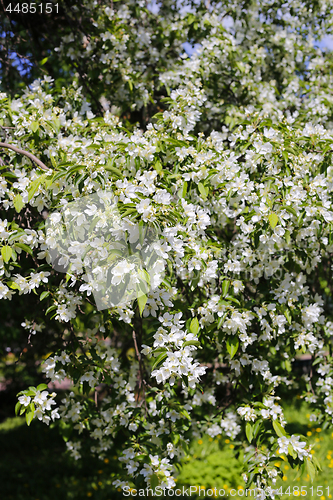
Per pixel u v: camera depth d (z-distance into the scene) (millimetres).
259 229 1771
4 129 2031
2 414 6418
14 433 5465
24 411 1744
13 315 3504
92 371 1928
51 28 3131
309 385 2439
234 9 2932
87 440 2418
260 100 2695
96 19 2711
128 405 2221
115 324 1877
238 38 2914
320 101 2699
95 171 1591
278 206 1806
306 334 2102
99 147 1749
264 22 3129
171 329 1593
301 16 3170
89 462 4336
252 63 2861
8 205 1734
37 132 1875
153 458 1790
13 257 1600
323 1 3055
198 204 1969
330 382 2312
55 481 3977
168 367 1532
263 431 1844
